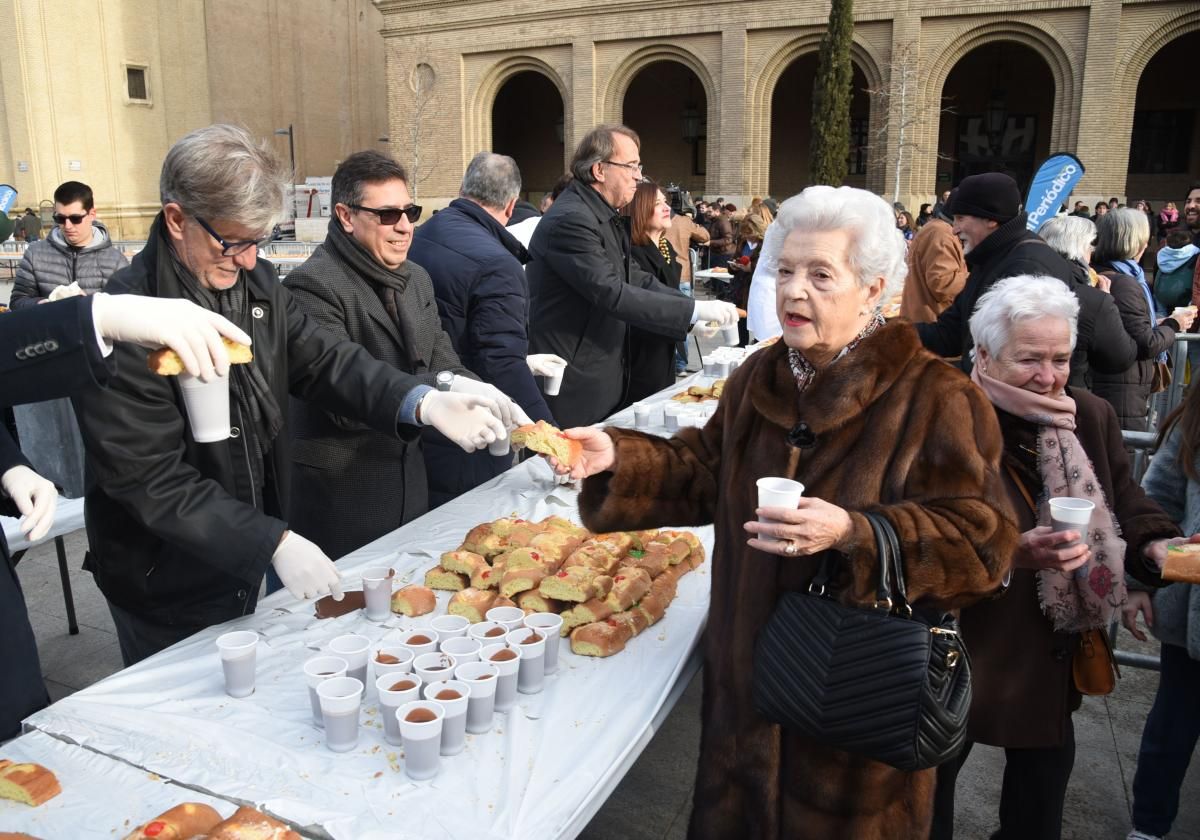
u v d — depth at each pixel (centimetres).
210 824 141
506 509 301
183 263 203
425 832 144
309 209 2656
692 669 217
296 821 145
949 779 223
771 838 178
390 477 301
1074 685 226
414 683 172
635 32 2212
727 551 191
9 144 2691
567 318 436
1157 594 252
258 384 217
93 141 2817
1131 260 552
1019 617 219
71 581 476
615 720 181
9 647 179
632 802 308
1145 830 269
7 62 2639
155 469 192
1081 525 202
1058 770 224
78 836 140
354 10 3588
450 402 226
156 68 2964
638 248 511
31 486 186
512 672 181
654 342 493
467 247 363
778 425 181
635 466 208
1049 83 2294
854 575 156
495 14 2359
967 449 164
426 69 2488
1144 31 1772
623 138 418
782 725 168
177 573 219
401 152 2548
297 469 296
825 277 169
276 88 3297
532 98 2947
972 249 420
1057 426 226
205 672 192
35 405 388
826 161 1992
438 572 240
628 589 225
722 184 2192
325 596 228
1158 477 258
